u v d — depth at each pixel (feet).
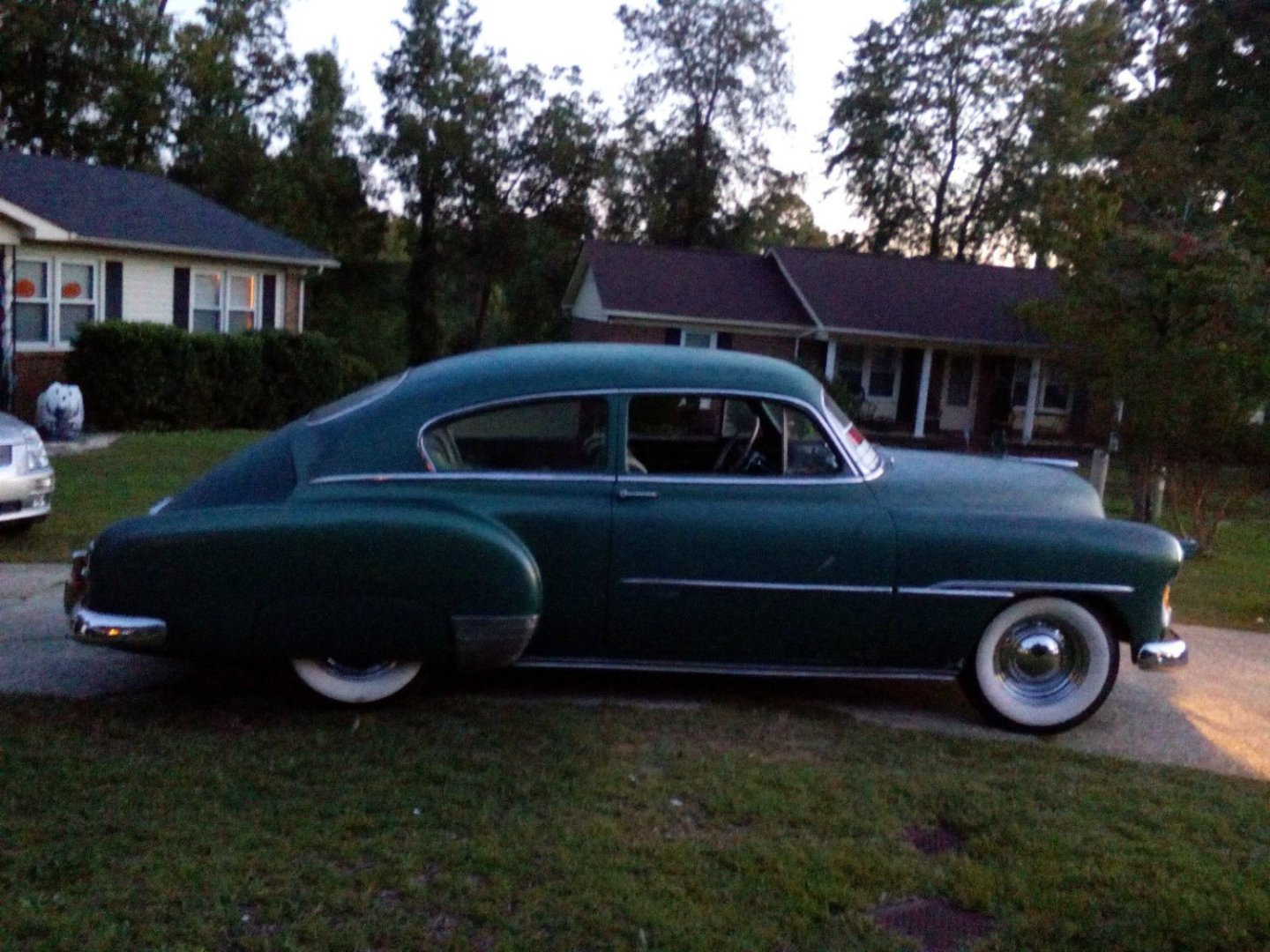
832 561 18.21
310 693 17.90
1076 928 12.50
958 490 19.27
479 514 17.70
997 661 18.80
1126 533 18.76
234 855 13.16
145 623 16.67
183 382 67.46
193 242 73.26
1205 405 44.14
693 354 19.58
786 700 19.81
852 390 104.06
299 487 17.76
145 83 121.60
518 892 12.66
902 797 15.64
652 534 18.02
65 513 35.91
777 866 13.47
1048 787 16.22
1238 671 23.68
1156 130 59.88
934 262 110.32
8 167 72.79
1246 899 13.14
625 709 18.81
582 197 149.48
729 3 152.05
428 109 143.02
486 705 18.65
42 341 66.54
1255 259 46.39
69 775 15.19
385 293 147.95
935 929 12.55
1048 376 106.42
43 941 11.38
